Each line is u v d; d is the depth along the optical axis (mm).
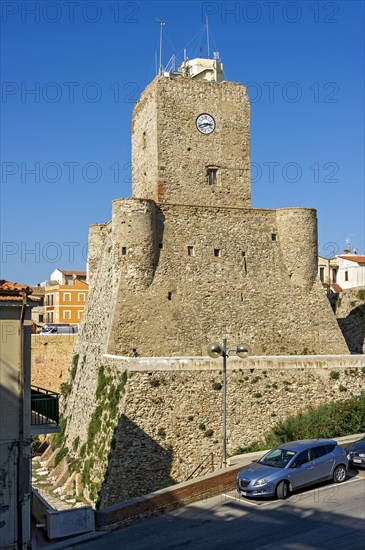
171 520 22172
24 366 20703
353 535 18797
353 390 35656
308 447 24234
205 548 18906
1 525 19812
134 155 49000
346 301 51031
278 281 43219
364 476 25312
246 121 46156
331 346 43062
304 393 34781
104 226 50625
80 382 43094
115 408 32625
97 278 46844
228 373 33594
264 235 43844
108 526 21828
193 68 51781
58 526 21297
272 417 33750
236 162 45531
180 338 39656
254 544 18812
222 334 40875
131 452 30938
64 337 54188
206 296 41250
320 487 23891
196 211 42375
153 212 40719
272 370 34594
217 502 23422
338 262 79562
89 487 32750
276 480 22734
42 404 22641
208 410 32844
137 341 38781
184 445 31922
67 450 40469
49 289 91188
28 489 20297
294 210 43781
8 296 20344
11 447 20156
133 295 39500
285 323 42531
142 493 30562
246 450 32250
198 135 44906
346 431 30922
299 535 19188
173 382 32594
